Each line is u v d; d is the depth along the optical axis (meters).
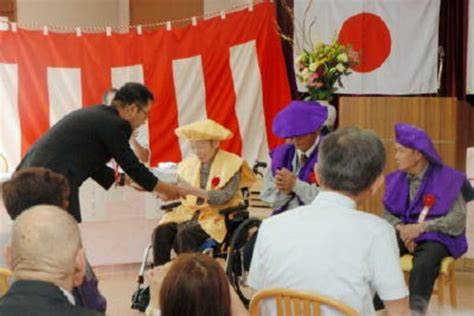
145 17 7.09
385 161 1.82
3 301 1.29
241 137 5.82
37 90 5.82
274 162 3.32
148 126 5.89
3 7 6.68
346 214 1.77
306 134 3.13
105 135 2.90
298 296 1.71
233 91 5.84
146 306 3.79
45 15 6.84
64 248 1.35
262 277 1.84
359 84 5.45
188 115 5.92
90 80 5.90
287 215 1.83
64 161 2.82
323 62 4.17
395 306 1.73
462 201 3.21
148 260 4.16
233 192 3.80
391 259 1.74
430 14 5.38
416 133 3.21
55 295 1.31
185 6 6.90
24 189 2.06
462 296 4.00
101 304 2.30
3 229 2.24
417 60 5.41
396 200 3.31
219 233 3.73
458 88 5.46
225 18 5.85
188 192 3.57
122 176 3.40
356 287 1.71
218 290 1.45
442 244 3.14
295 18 5.59
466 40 5.36
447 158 4.58
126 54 5.94
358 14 5.45
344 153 1.78
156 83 5.92
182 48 5.91
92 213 4.68
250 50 5.80
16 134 5.78
